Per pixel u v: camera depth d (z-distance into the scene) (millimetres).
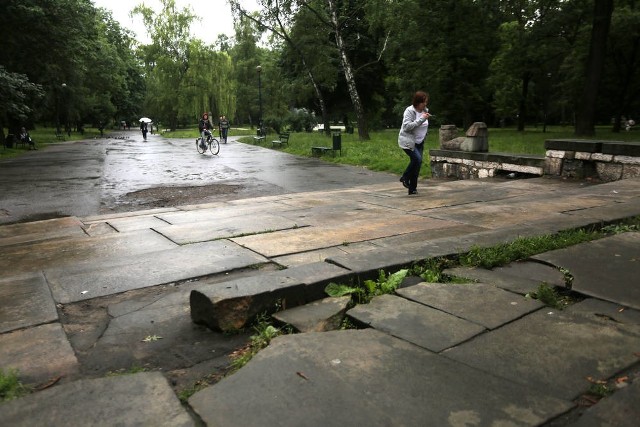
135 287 4078
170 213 8109
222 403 2197
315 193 10023
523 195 8164
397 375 2400
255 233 6000
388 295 3500
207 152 27016
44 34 27594
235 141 38375
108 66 50781
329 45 34969
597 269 3869
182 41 58625
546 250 4398
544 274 3861
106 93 62656
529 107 52562
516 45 32125
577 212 5898
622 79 35406
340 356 2605
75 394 2281
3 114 28359
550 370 2441
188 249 5184
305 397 2219
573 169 9969
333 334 2881
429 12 31891
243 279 3568
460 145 12688
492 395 2219
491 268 4047
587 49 31859
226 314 3188
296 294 3445
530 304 3285
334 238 5488
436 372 2430
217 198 11734
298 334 2891
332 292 3545
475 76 35500
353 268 3852
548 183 9570
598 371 2426
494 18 31203
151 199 11719
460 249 4402
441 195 8672
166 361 2848
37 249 5578
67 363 2812
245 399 2223
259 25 32750
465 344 2738
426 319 3074
